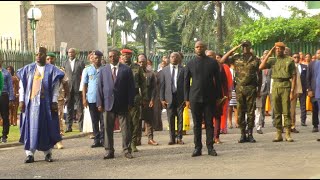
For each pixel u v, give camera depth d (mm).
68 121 19500
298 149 13992
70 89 19359
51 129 13062
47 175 11133
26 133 13008
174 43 56406
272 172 10750
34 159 13594
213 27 49000
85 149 15266
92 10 46875
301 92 19344
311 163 11672
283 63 15945
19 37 43156
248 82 15852
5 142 16797
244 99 15984
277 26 31875
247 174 10617
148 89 16062
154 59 33875
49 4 45375
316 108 18500
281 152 13492
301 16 36094
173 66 16047
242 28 33812
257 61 15961
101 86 13438
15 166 12555
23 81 13164
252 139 15984
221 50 45250
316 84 17078
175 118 16594
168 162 12484
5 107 16797
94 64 15680
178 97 15977
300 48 31953
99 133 15680
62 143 16641
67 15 46188
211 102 13359
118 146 15852
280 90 15969
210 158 12906
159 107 17078
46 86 13102
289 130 16031
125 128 13430
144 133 19344
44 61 13242
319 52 17109
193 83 13398
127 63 14984
